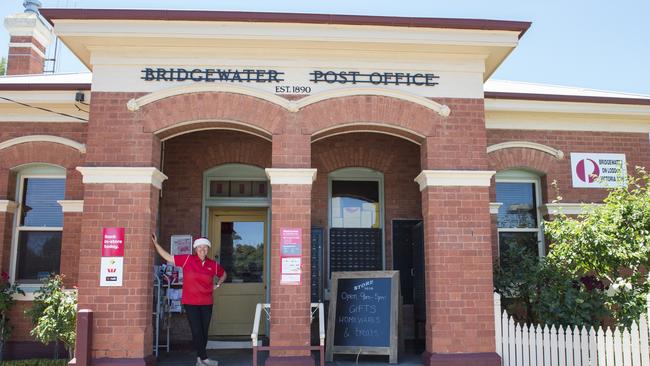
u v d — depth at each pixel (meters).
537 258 9.95
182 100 8.73
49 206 10.72
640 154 11.41
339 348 9.18
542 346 8.16
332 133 9.34
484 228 8.73
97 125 8.55
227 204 11.20
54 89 10.19
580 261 9.43
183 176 10.98
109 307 8.12
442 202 8.76
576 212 10.98
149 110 8.66
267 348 8.02
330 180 11.52
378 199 11.55
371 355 9.45
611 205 9.62
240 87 8.74
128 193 8.38
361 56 9.02
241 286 11.42
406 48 8.94
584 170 11.21
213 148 11.05
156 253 10.66
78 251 10.10
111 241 8.26
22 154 10.42
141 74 8.76
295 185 8.61
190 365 8.97
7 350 9.89
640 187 10.55
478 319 8.51
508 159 11.06
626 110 11.20
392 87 9.01
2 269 10.17
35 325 9.77
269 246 11.39
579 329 8.63
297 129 8.79
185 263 8.53
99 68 8.71
